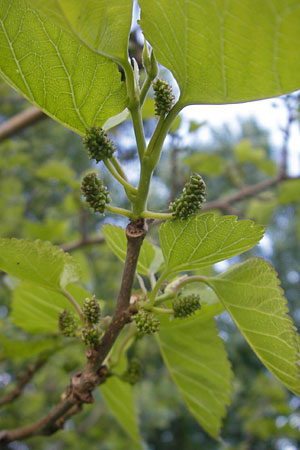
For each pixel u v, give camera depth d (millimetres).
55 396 901
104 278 1021
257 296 232
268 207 938
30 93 215
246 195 840
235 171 887
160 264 282
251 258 238
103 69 207
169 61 197
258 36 176
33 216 1160
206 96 198
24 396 870
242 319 236
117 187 1119
